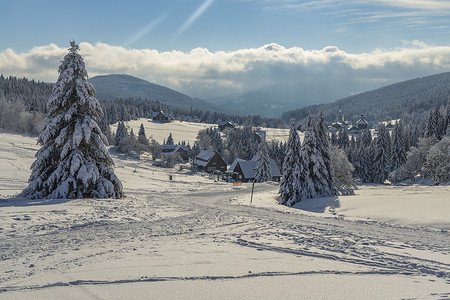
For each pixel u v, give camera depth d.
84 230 14.30
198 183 60.59
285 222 18.16
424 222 17.66
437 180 53.44
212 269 8.24
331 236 14.01
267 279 7.57
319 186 35.66
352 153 79.31
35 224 14.73
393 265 9.43
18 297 6.20
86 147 24.30
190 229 15.38
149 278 7.39
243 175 81.56
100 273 7.74
